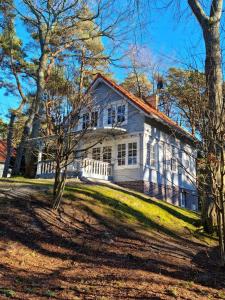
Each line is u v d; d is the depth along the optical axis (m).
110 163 23.75
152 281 7.13
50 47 25.58
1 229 9.30
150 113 22.66
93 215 12.12
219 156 8.17
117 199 14.95
